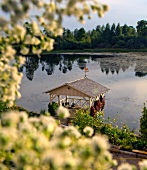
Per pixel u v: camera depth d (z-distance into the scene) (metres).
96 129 11.66
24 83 34.81
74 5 2.28
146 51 74.81
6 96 3.19
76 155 2.13
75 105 20.41
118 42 81.44
